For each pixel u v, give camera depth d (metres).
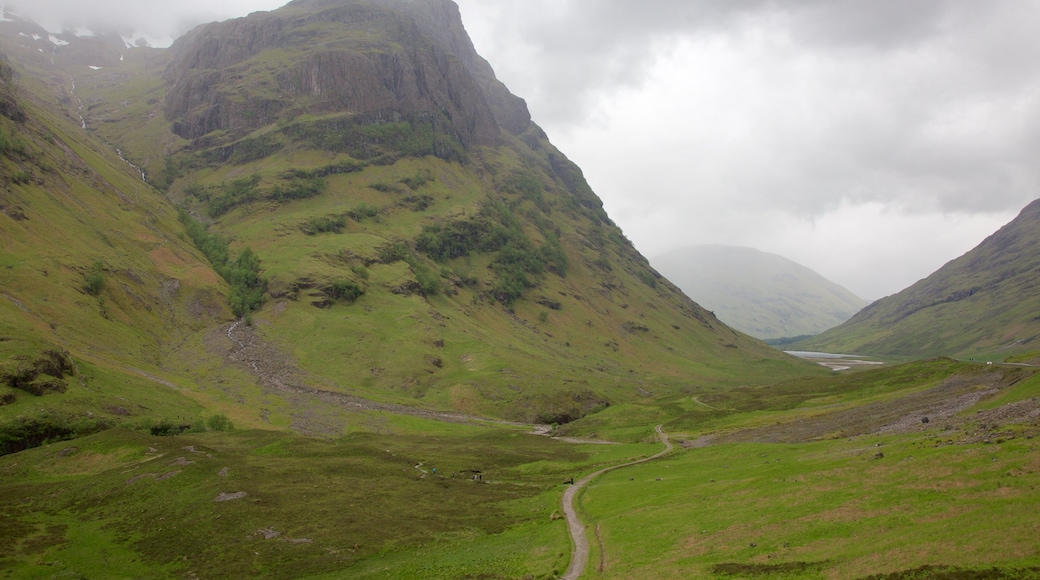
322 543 71.44
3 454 116.50
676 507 70.06
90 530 77.25
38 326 179.25
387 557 67.19
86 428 127.88
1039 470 49.72
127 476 94.81
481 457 133.00
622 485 90.88
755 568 46.41
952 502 48.72
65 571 64.62
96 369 167.88
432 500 92.00
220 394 195.00
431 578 58.50
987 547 39.09
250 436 137.12
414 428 180.50
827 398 165.75
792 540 50.34
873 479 60.50
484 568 59.56
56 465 105.12
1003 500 45.91
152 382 182.25
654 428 164.62
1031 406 77.88
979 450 59.06
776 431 125.75
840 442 94.00
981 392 110.19
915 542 43.00
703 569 48.66
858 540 46.88
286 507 84.00
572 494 89.69
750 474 79.44
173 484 91.25
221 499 85.25
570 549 61.97
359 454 124.19
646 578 49.62
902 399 129.88
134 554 70.06
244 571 64.38
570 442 161.00
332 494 91.81
